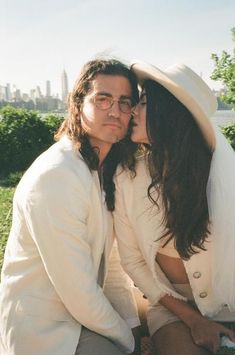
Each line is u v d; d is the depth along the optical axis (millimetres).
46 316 2514
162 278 2955
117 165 2904
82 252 2521
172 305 2877
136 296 3303
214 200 2668
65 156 2553
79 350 2523
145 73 2668
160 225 2842
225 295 2773
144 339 3203
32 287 2539
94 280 2566
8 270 2613
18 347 2506
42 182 2457
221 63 12539
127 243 2949
